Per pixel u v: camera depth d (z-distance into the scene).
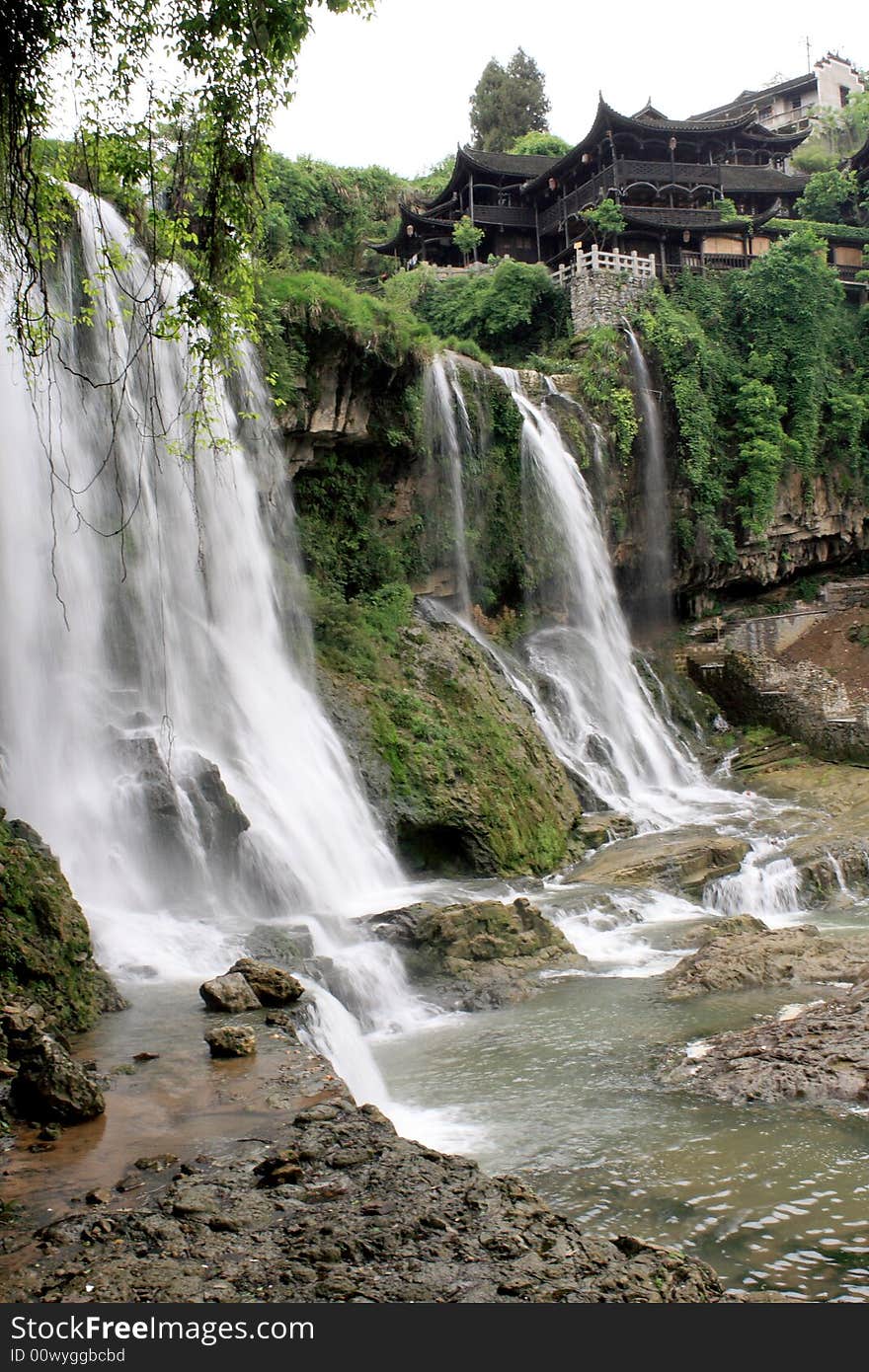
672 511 40.41
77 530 19.72
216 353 13.22
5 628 17.91
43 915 12.05
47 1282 6.00
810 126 72.25
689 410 40.53
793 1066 11.41
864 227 53.78
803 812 27.84
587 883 22.38
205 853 17.33
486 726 26.67
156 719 19.89
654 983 16.17
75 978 11.75
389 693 25.81
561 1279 6.16
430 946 16.66
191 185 13.16
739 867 23.22
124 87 11.62
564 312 43.59
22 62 11.03
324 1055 11.55
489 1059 12.93
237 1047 10.26
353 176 49.81
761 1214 8.27
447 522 31.77
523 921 17.88
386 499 30.48
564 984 16.34
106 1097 9.19
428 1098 11.62
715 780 32.56
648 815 27.89
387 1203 7.00
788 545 43.41
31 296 19.19
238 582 23.73
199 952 14.32
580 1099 11.28
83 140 12.03
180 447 22.41
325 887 19.56
